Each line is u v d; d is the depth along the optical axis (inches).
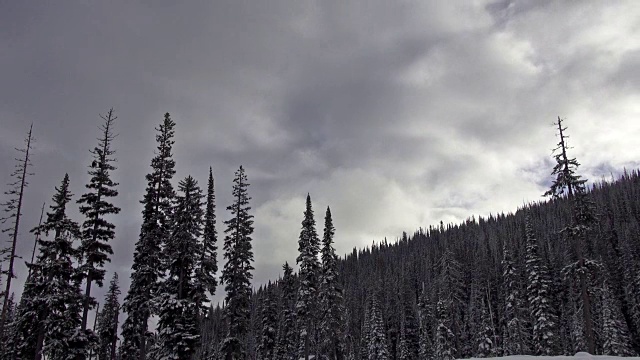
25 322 1197.7
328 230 2466.8
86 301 1202.0
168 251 1403.8
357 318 4121.6
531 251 2347.4
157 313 1338.6
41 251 1198.3
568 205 1424.7
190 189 1456.7
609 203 4965.6
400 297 4104.3
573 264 1373.0
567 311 2960.1
